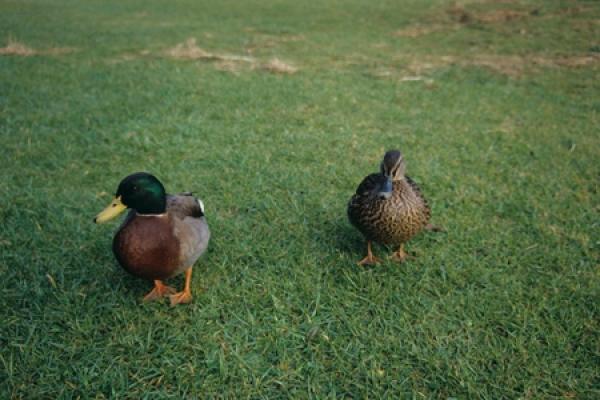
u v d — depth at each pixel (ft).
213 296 3.71
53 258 4.09
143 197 3.32
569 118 7.79
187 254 3.50
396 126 7.39
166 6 19.80
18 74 9.24
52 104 7.68
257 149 6.35
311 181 5.57
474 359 3.27
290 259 4.18
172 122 7.14
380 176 3.93
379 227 3.90
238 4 20.76
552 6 17.08
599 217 4.89
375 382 3.12
